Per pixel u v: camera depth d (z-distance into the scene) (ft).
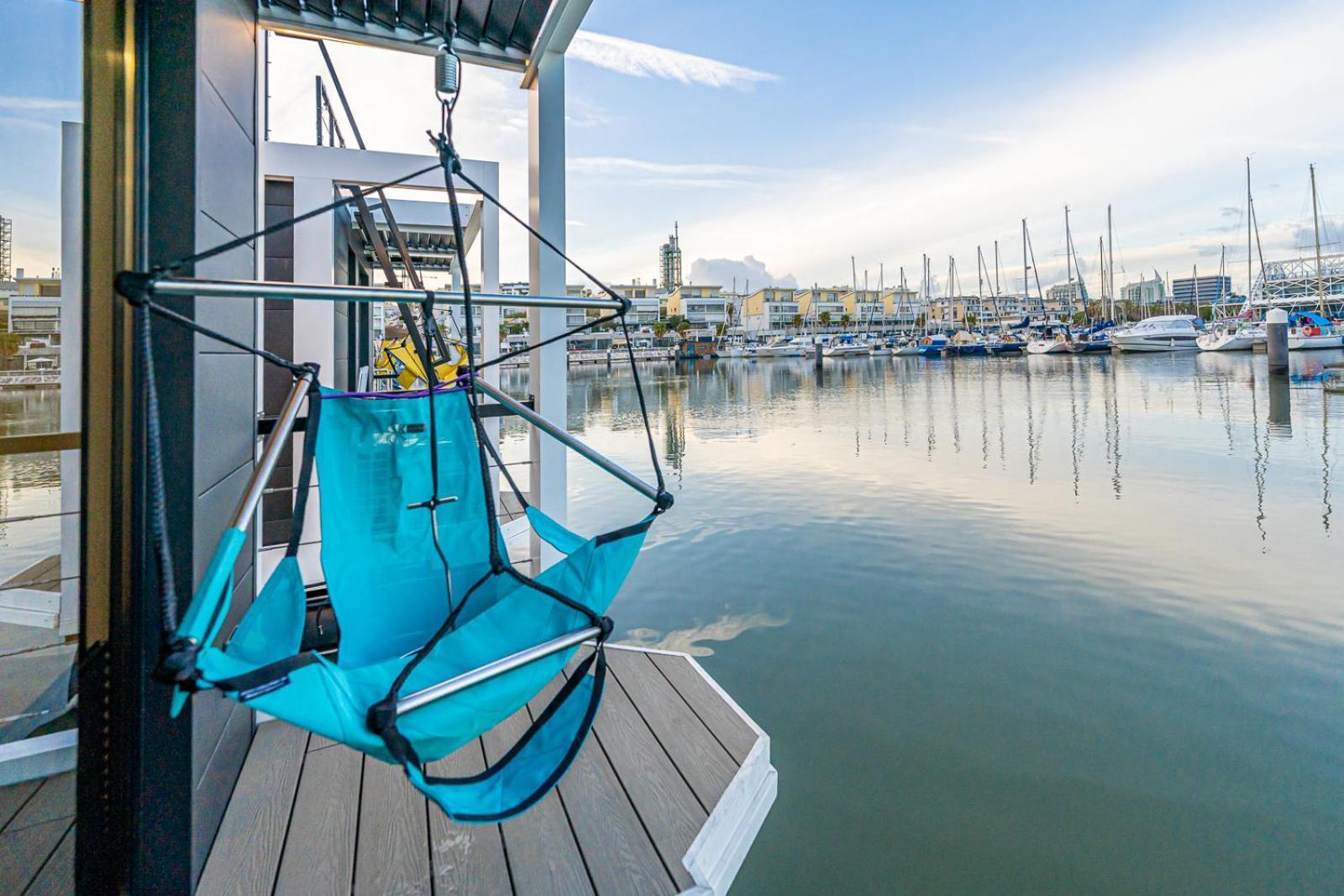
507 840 5.26
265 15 8.39
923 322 229.45
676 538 19.74
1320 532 19.43
